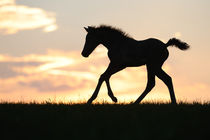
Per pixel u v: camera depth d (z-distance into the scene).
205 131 12.62
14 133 12.38
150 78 20.14
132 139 11.68
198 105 16.86
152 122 13.37
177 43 20.09
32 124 13.21
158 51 19.98
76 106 16.53
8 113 14.89
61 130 12.49
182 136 12.19
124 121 13.53
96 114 14.67
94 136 11.84
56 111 15.30
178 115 14.59
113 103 18.05
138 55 19.95
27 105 16.78
